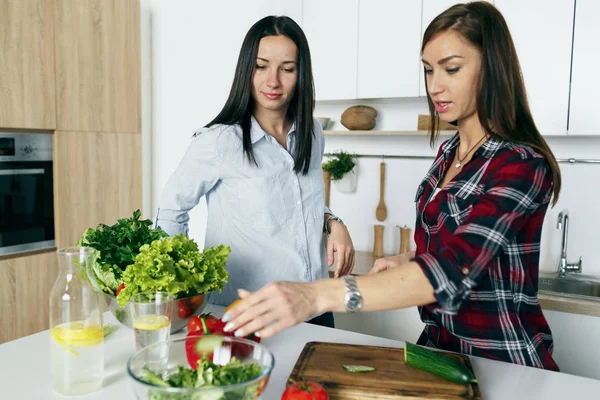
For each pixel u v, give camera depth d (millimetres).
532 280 1097
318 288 880
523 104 1061
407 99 2611
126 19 2947
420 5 2369
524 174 973
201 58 3078
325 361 1012
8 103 2398
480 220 929
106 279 1160
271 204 1507
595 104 2082
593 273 2432
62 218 2697
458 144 1226
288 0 2746
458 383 919
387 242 2922
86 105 2766
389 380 928
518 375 1026
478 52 1027
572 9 2084
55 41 2584
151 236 1232
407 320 2236
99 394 915
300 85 1487
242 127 1469
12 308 2496
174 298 1104
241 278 1518
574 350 2006
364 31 2529
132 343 1151
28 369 1013
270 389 939
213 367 776
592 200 2416
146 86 3264
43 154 2605
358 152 2971
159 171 3322
